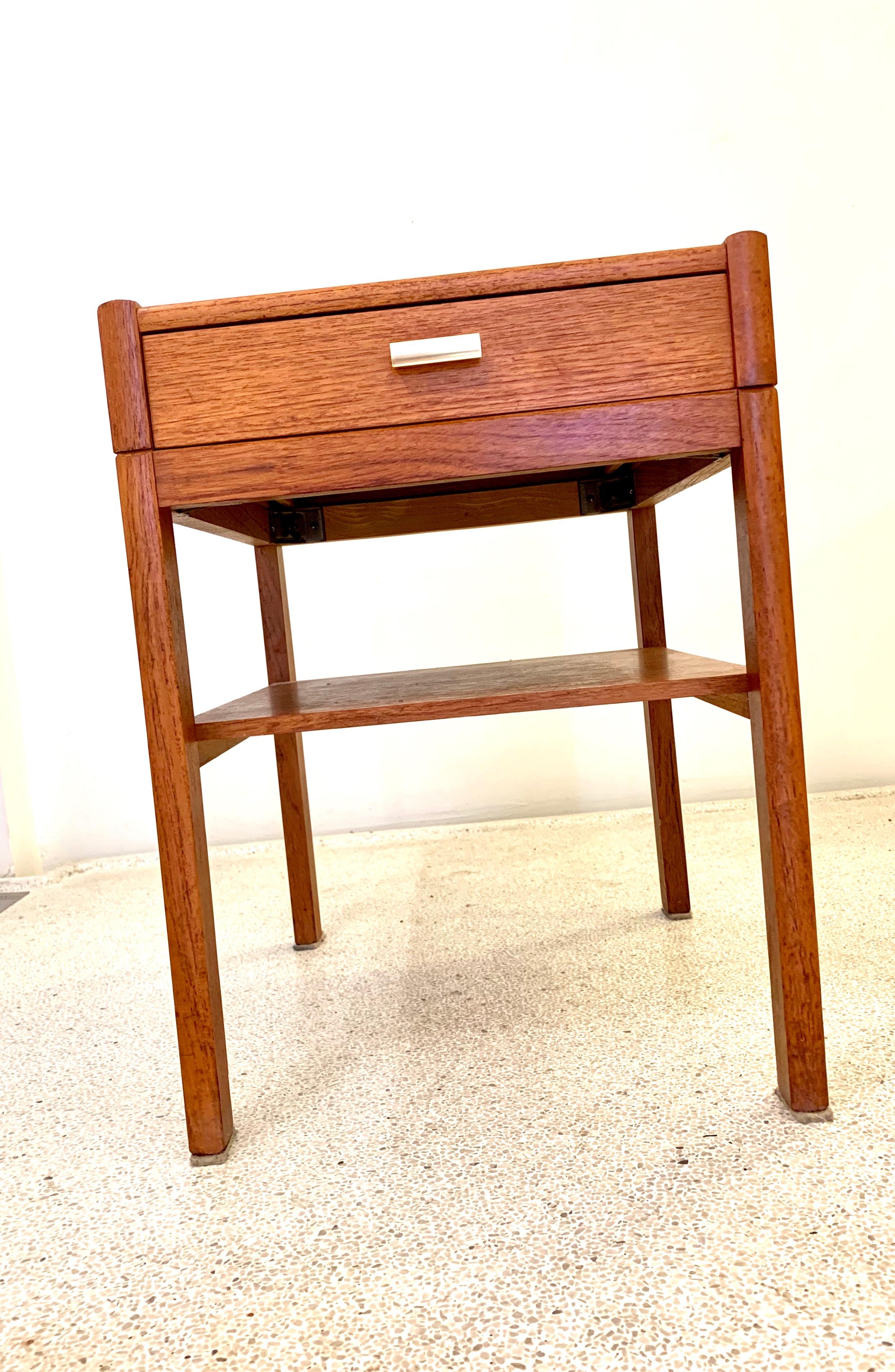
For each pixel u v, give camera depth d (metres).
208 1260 0.72
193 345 0.85
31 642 2.11
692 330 0.84
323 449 0.86
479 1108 0.92
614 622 2.11
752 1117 0.86
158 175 2.04
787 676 0.85
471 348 0.83
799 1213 0.71
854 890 1.46
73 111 2.03
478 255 2.05
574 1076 0.97
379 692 1.10
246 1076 1.04
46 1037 1.22
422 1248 0.71
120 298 2.07
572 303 0.84
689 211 2.03
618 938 1.37
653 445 0.85
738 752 2.13
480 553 2.10
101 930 1.69
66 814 2.15
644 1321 0.62
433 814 2.16
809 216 2.02
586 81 2.01
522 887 1.68
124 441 0.86
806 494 2.07
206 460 0.86
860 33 1.98
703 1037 1.03
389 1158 0.85
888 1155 0.78
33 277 2.05
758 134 2.01
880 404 2.05
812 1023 0.84
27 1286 0.71
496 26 2.00
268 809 2.16
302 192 2.04
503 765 2.14
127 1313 0.67
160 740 0.87
